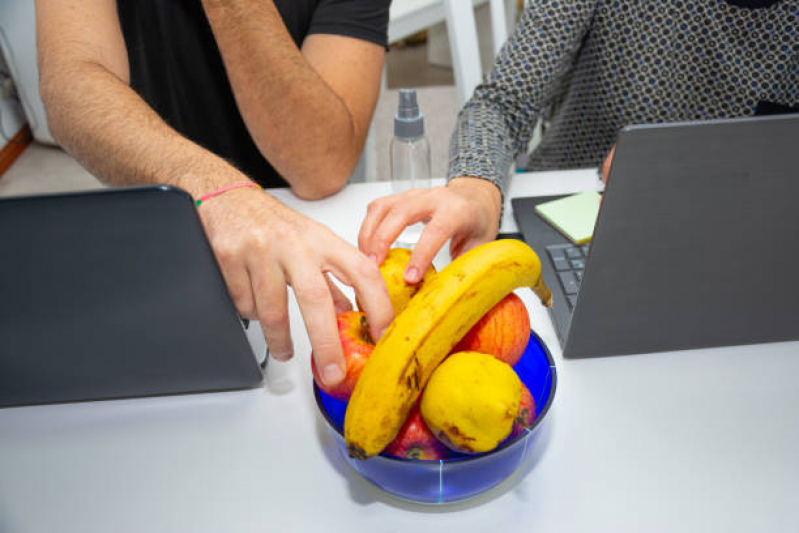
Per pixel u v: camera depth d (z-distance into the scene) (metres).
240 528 0.50
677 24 0.97
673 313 0.60
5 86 2.79
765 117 0.45
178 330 0.55
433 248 0.61
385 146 2.59
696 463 0.53
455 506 0.51
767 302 0.59
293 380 0.64
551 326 0.68
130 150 0.74
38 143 3.01
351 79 1.11
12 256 0.48
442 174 2.36
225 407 0.61
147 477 0.55
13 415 0.62
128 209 0.45
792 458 0.53
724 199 0.50
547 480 0.52
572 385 0.61
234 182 0.65
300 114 0.96
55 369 0.58
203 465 0.55
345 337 0.51
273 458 0.56
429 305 0.44
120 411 0.62
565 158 1.23
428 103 3.04
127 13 1.13
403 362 0.42
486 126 0.95
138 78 1.19
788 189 0.50
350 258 0.54
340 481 0.53
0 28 2.58
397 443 0.46
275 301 0.57
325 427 0.59
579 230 0.78
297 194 0.97
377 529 0.49
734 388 0.60
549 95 1.07
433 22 2.08
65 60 0.88
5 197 0.44
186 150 0.73
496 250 0.47
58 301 0.52
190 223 0.46
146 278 0.50
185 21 1.14
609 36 1.03
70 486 0.54
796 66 0.95
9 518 0.51
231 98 1.22
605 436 0.56
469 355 0.44
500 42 1.25
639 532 0.48
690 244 0.53
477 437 0.41
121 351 0.57
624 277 0.56
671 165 0.47
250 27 0.96
